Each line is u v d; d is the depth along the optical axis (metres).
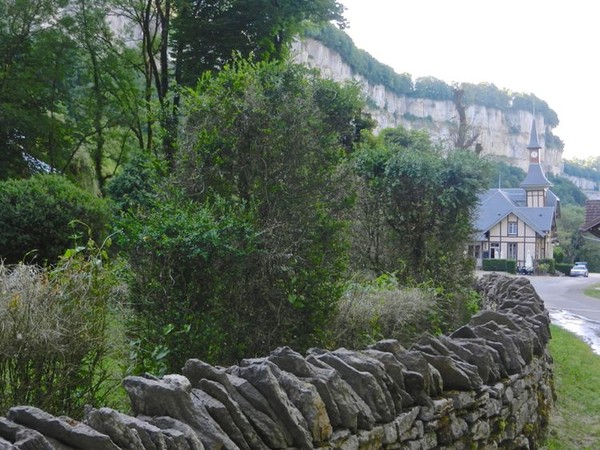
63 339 3.56
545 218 65.81
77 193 10.76
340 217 6.08
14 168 19.67
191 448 2.43
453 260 10.37
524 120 141.75
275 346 5.32
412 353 4.01
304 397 3.03
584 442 6.26
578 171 170.25
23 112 19.36
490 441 4.66
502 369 5.13
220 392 2.76
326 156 6.00
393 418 3.58
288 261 5.43
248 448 2.71
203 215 4.95
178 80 18.55
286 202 5.67
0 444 1.99
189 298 4.84
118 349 4.66
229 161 5.64
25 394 3.42
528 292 10.32
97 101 21.47
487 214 64.56
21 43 20.73
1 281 3.48
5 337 3.32
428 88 122.94
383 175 10.40
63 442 2.18
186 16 18.30
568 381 9.12
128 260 4.86
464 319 9.76
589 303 25.06
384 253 10.24
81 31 21.17
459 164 10.23
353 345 6.12
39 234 10.21
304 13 19.06
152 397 2.62
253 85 5.73
